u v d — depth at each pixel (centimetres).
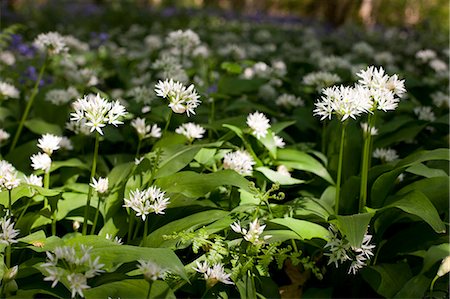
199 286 298
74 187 383
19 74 598
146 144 470
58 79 626
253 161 385
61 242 288
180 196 336
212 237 303
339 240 307
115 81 701
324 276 351
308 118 522
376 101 310
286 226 317
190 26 1365
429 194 344
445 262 297
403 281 319
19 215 350
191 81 584
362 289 353
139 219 331
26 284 283
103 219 356
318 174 397
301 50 924
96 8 1543
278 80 627
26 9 1457
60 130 470
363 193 338
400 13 1972
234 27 1351
